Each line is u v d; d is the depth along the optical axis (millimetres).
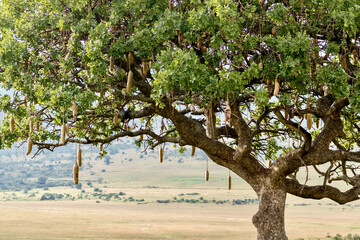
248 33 13797
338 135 17828
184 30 13836
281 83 14656
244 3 14375
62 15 15570
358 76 13266
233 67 13797
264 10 14430
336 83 13141
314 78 14086
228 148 18203
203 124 21312
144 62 14797
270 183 17891
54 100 13539
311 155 17562
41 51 15789
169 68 12359
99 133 20359
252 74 12953
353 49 14570
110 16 14586
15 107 15133
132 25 15000
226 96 13195
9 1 16062
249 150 17750
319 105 17078
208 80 12570
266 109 18141
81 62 15234
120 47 14086
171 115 17062
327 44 14523
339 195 18828
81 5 14953
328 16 13945
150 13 14727
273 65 13141
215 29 13445
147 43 14203
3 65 14578
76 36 14672
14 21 15812
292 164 17547
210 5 12859
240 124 17875
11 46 14422
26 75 14383
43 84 14680
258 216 18000
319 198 18719
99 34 13930
